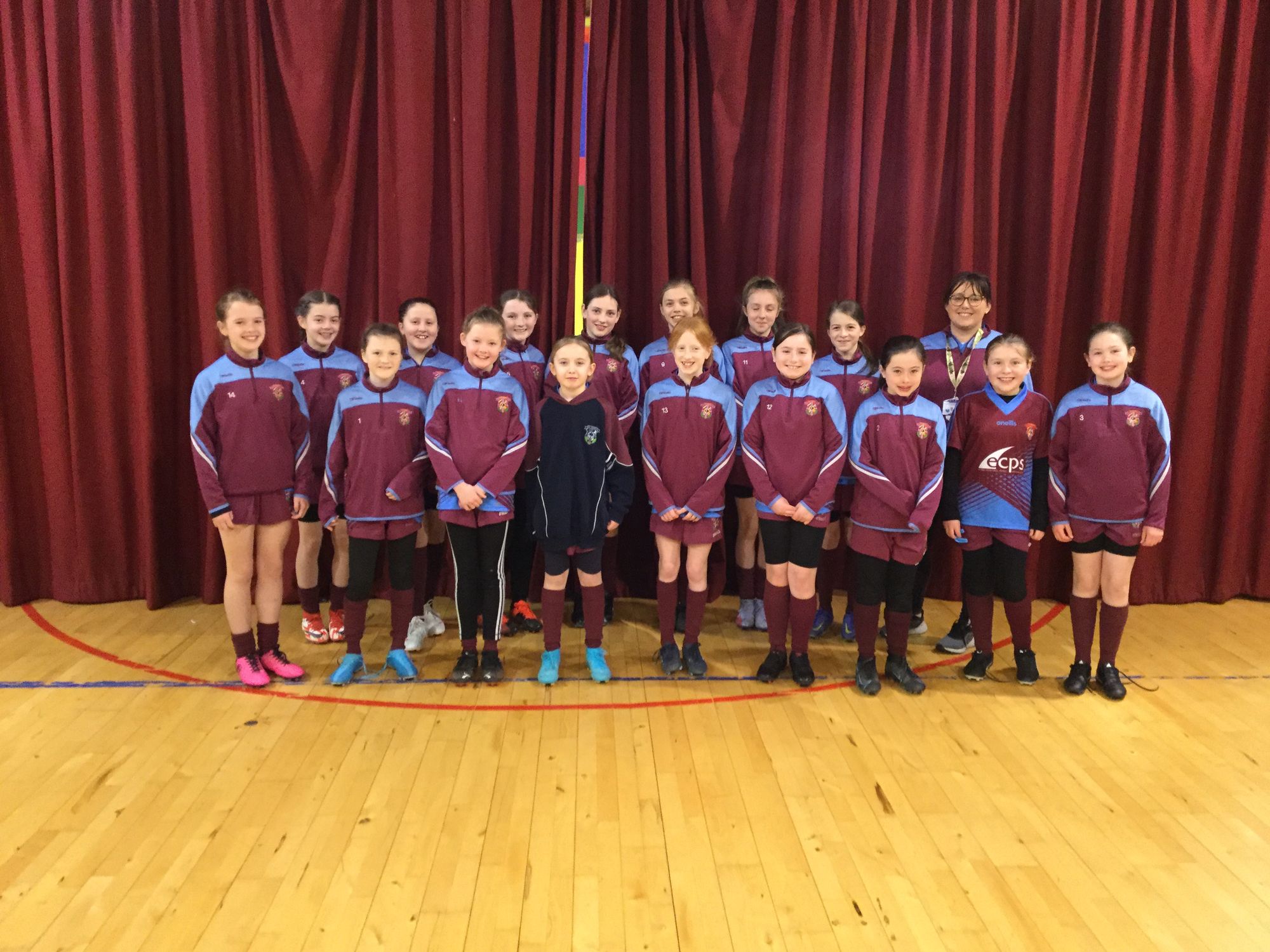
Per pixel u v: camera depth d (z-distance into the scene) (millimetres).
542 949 1720
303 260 3459
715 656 3139
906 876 1953
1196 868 1999
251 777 2307
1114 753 2498
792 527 2840
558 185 3393
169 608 3492
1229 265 3541
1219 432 3643
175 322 3451
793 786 2301
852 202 3414
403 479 2785
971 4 3309
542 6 3344
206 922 1782
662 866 1971
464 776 2326
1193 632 3410
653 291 3500
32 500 3508
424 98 3307
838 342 3080
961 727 2639
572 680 2918
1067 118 3379
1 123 3275
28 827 2078
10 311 3391
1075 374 3619
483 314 2754
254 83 3264
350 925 1778
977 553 2867
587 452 2777
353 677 2904
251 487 2725
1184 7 3320
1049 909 1856
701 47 3408
